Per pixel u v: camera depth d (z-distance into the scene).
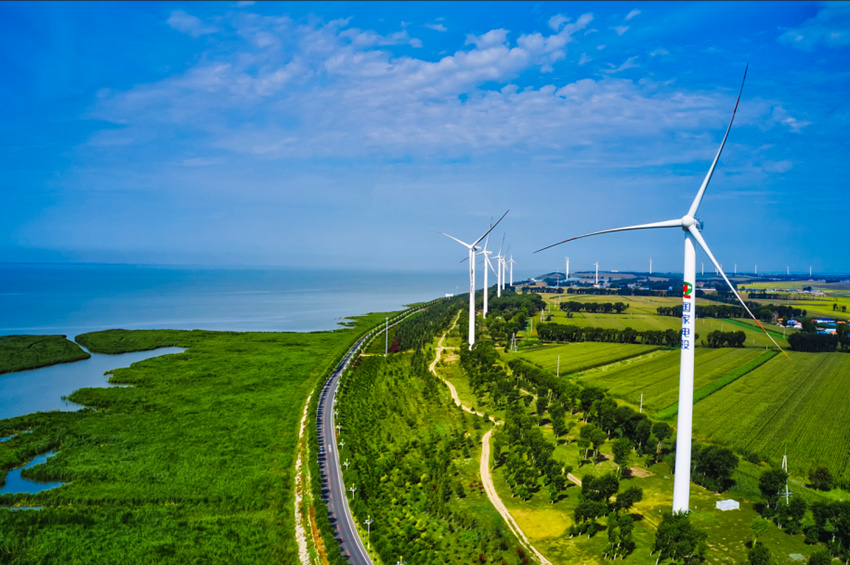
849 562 76.94
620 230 93.88
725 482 103.44
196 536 87.69
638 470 112.75
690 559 77.75
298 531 90.38
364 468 113.25
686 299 85.75
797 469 110.56
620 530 83.69
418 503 98.56
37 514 91.50
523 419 130.38
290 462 117.81
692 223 85.00
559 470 105.06
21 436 130.62
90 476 108.50
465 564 79.31
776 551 80.88
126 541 85.62
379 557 82.31
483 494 101.62
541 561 79.69
